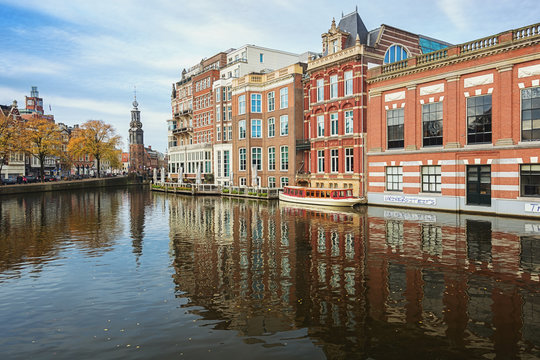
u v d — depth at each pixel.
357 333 8.54
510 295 10.49
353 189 36.34
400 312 9.59
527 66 23.48
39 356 7.90
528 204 23.47
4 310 10.51
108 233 22.72
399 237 18.75
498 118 24.94
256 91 51.56
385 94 32.66
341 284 11.88
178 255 16.47
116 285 12.52
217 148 60.81
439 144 28.73
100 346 8.28
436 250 15.78
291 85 46.03
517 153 23.95
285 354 7.70
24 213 33.59
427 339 8.15
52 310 10.45
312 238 19.22
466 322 8.90
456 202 27.45
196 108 70.19
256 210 33.16
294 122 45.59
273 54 62.25
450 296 10.55
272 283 12.20
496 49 24.67
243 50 60.72
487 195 26.05
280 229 22.25
